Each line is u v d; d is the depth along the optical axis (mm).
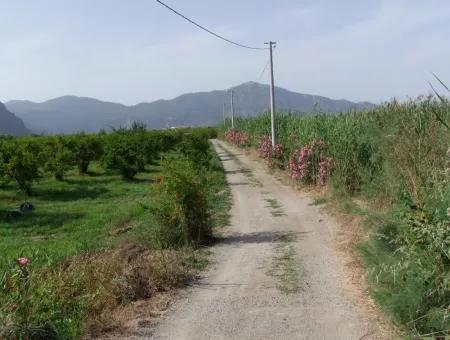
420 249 4719
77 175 27125
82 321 5680
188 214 9773
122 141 27203
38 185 22484
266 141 25781
